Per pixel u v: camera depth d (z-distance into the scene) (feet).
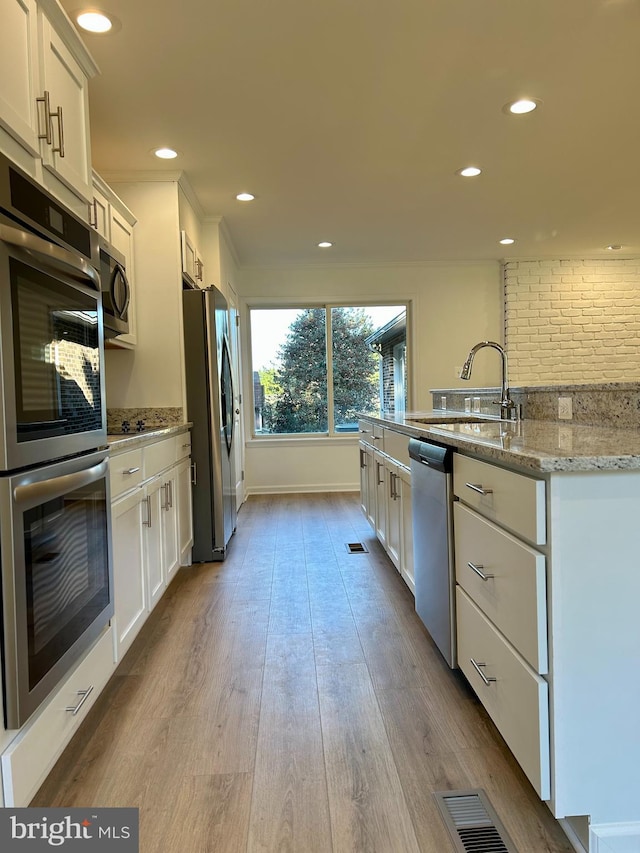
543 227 14.97
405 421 9.07
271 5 6.12
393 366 19.20
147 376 10.69
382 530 10.63
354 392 19.03
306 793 4.47
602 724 3.76
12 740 3.77
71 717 4.67
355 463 18.80
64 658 4.52
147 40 6.67
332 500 17.24
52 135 5.07
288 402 18.93
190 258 11.64
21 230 3.99
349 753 4.98
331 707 5.74
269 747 5.08
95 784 4.61
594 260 18.56
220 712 5.68
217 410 10.92
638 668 3.74
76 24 6.33
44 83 4.95
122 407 10.71
